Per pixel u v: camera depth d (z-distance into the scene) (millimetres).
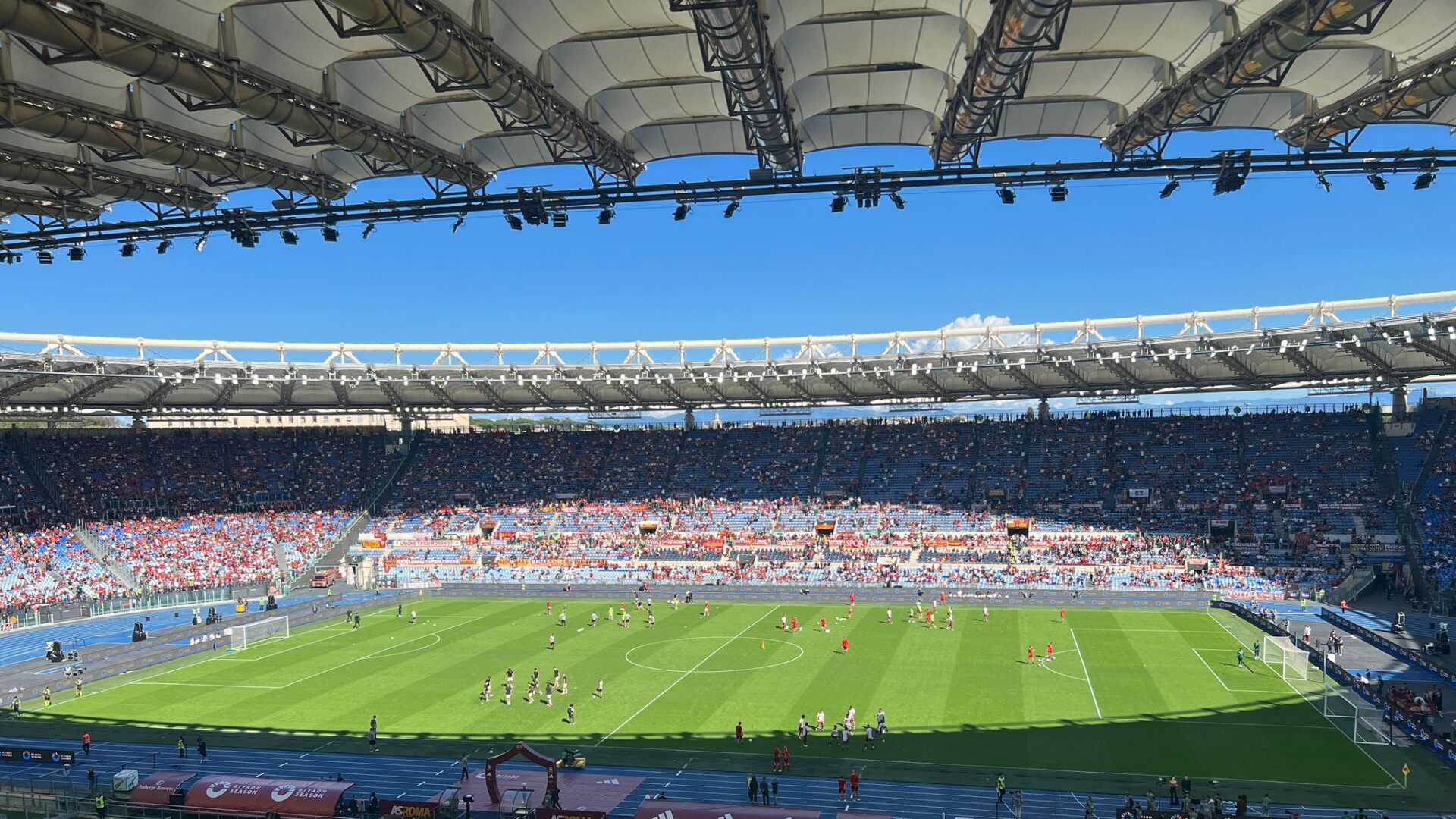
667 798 38281
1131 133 37312
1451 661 56969
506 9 29281
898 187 35750
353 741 46500
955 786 39438
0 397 85000
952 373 99438
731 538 100312
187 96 32469
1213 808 35062
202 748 44375
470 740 46312
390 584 95938
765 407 112125
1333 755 42125
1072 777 40094
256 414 110125
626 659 62031
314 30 29484
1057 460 104938
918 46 33438
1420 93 31453
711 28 26156
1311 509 89438
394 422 140500
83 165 35906
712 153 43375
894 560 93312
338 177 41250
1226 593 81125
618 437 121688
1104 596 82125
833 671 57750
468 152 40562
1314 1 25359
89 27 24875
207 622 75750
